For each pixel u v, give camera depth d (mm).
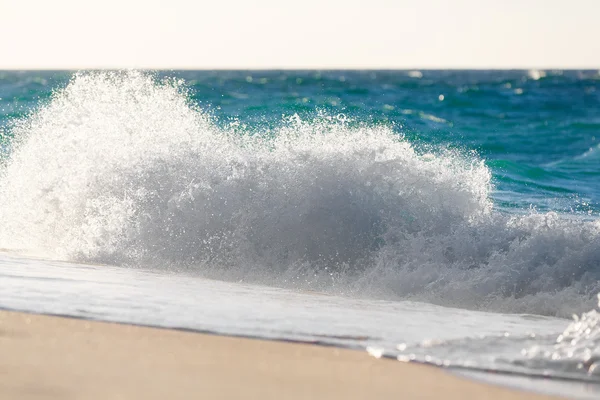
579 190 30781
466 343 8180
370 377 6684
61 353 6906
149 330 8383
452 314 11406
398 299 13469
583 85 63344
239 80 67500
